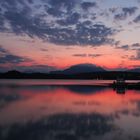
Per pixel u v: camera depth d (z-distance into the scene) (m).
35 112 21.44
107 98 34.66
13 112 21.45
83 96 38.25
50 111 22.06
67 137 12.91
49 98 34.94
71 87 67.56
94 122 16.89
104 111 21.92
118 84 64.81
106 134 13.53
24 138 12.62
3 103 28.69
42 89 57.75
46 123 16.56
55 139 12.47
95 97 36.44
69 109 23.36
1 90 53.69
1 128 14.95
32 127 15.28
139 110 22.42
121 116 19.23
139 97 36.12
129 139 12.50
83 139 12.54
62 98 35.09
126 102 29.36
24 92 47.56
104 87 67.12
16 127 15.23
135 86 64.69
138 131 14.18
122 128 14.98
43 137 12.88
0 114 20.30
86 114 20.33
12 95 40.47
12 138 12.62
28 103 28.75
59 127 15.29
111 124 16.20
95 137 12.88
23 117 18.84
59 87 67.50
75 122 16.95
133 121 17.12
